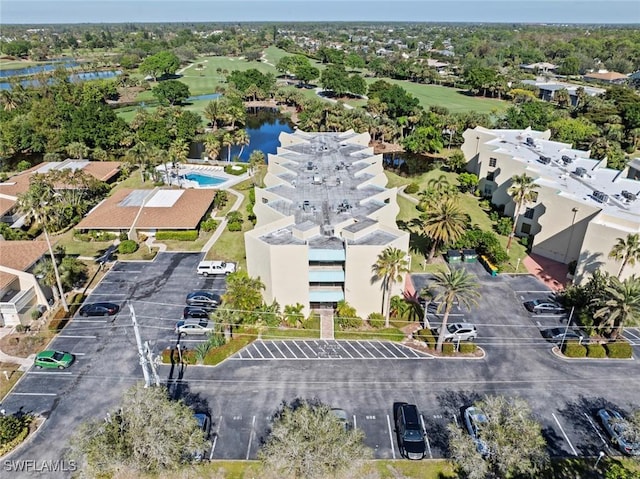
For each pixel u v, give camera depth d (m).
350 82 181.25
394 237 53.00
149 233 73.19
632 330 52.31
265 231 54.38
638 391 43.38
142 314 54.38
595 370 46.00
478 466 31.39
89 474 30.42
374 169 76.31
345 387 43.66
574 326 51.28
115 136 113.69
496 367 46.28
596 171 76.12
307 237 52.97
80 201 83.06
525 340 50.22
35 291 54.56
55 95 150.75
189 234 71.69
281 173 72.38
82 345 49.31
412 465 36.19
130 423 31.88
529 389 43.53
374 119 129.75
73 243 71.12
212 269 62.31
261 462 35.47
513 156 81.81
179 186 93.94
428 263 65.25
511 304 56.28
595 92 170.75
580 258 57.91
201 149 124.88
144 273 62.97
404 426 37.97
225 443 37.91
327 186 68.12
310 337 50.50
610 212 58.06
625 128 125.50
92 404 41.78
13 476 35.38
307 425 31.88
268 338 50.28
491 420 33.53
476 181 91.56
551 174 74.06
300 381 44.38
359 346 49.25
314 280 52.00
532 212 71.31
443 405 41.62
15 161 113.19
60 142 111.50
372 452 35.56
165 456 30.80
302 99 168.25
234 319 48.38
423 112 133.12
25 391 43.25
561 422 39.91
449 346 47.91
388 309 51.56
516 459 31.25
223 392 43.06
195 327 50.88
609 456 36.94
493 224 77.88
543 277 61.97
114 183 95.75
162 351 48.38
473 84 186.62
